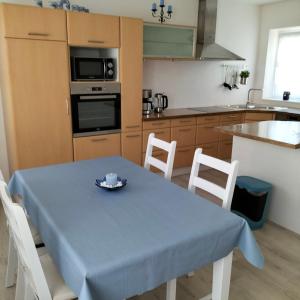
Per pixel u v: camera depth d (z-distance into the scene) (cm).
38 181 197
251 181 292
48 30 306
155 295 203
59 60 319
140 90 381
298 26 495
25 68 302
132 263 114
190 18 470
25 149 319
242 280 220
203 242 134
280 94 562
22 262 154
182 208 159
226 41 520
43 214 152
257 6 541
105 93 356
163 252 121
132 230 135
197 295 204
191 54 445
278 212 298
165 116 405
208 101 529
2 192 137
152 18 434
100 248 121
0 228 284
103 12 391
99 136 363
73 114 341
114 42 349
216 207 161
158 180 200
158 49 413
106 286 110
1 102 327
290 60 538
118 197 172
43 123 323
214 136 462
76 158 353
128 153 389
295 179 279
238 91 563
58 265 134
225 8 504
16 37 292
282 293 207
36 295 143
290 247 262
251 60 562
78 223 142
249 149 317
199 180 198
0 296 203
